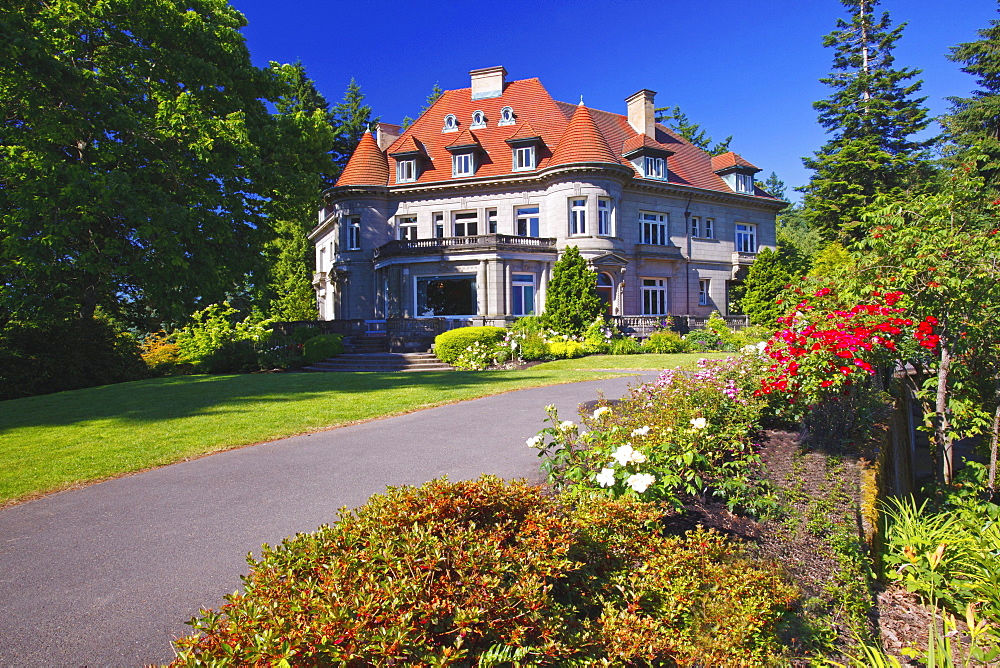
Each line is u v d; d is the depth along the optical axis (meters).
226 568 3.91
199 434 8.14
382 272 31.00
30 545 4.39
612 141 34.12
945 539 4.89
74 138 17.44
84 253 17.20
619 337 25.33
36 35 15.64
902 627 4.01
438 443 7.29
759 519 4.39
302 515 4.86
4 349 16.31
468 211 31.55
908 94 36.41
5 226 16.17
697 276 34.81
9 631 3.18
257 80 22.41
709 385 6.53
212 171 20.08
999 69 31.48
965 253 6.91
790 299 7.62
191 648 2.10
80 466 6.56
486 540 2.57
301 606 2.10
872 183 35.56
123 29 18.56
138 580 3.76
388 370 20.59
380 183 31.88
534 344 21.31
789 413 7.00
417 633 2.20
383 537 2.49
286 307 40.59
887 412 7.49
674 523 4.21
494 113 34.12
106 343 19.52
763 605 2.95
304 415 9.49
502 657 2.26
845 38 38.69
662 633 2.81
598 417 5.41
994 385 8.28
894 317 5.87
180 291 19.11
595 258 28.94
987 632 3.81
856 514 4.47
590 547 3.08
